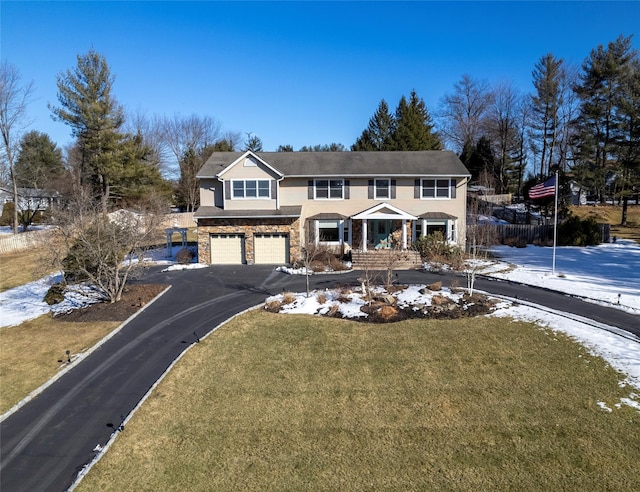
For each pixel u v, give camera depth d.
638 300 18.42
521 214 44.12
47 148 61.59
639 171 39.38
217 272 26.25
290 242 28.42
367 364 13.38
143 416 10.86
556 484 8.18
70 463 9.23
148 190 46.03
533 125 54.41
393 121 57.97
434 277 23.77
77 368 13.65
